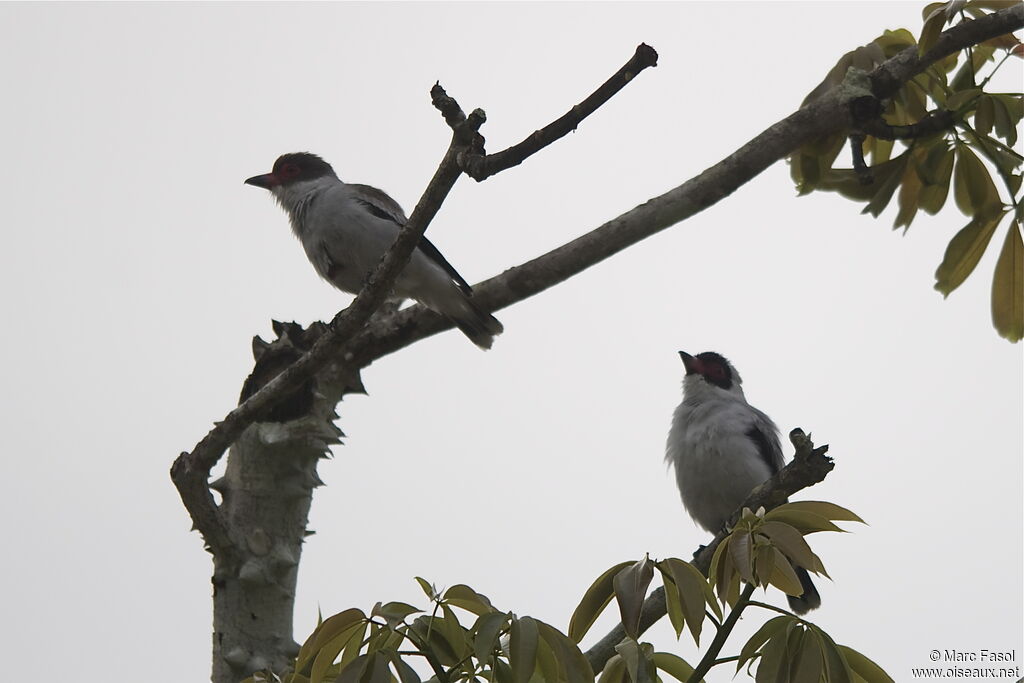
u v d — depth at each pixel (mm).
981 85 11305
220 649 10914
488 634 5988
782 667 5957
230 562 11008
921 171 11516
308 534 11523
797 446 8609
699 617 5895
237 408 10328
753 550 5910
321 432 11461
